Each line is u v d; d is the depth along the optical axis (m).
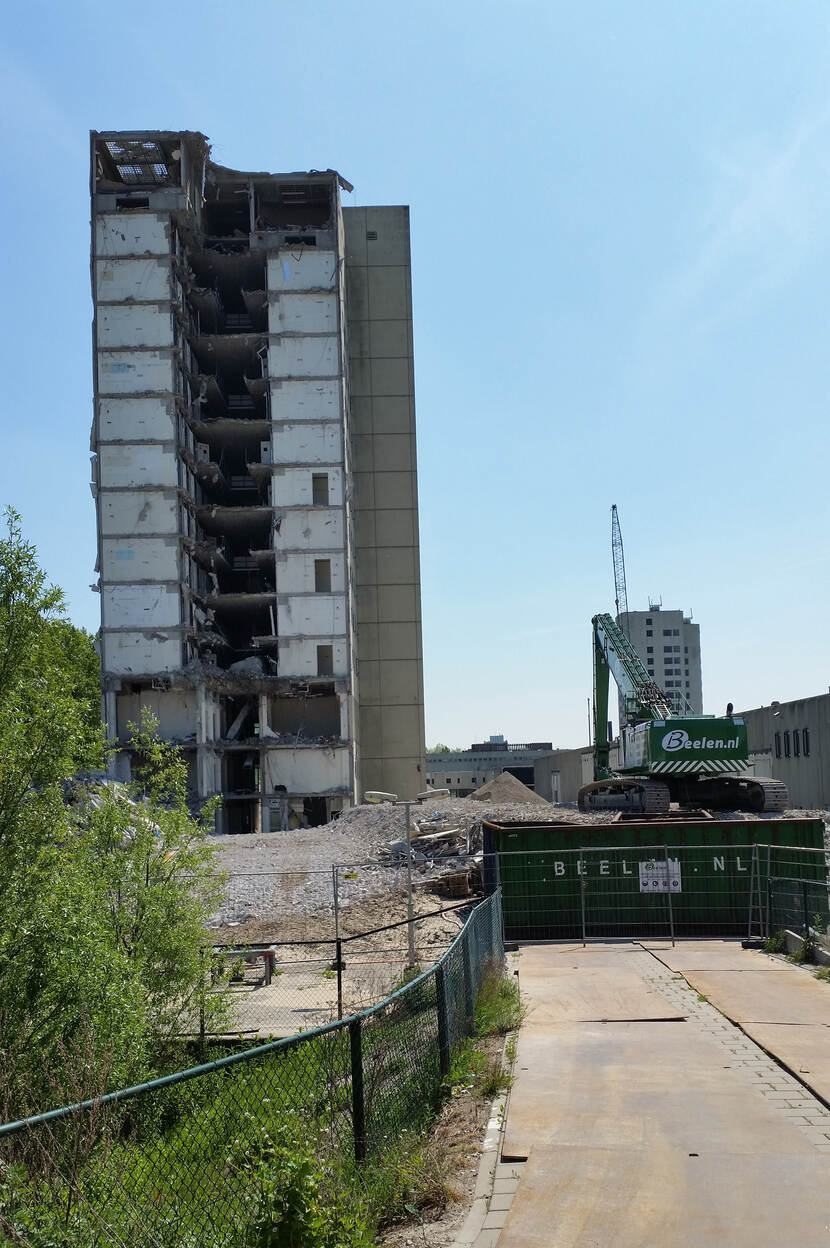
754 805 40.53
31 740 11.51
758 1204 6.89
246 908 27.16
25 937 10.73
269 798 64.88
